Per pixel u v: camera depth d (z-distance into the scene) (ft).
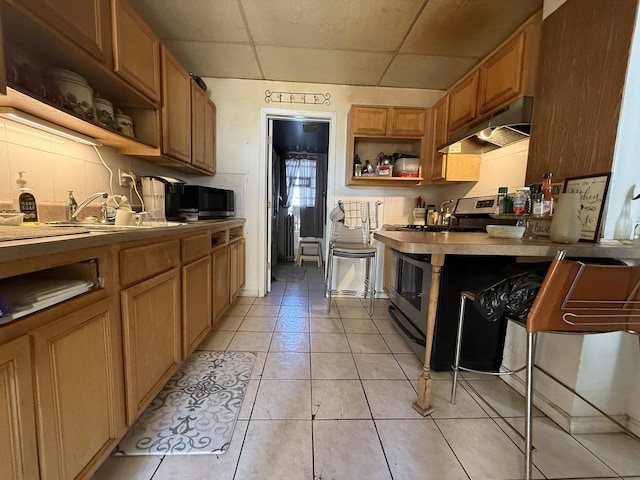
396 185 9.86
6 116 3.64
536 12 5.94
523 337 5.15
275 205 15.93
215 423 4.17
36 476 2.29
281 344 6.68
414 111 8.97
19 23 3.14
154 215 5.98
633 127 3.90
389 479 3.37
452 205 9.05
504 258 5.55
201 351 6.28
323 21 6.37
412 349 6.50
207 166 8.63
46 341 2.34
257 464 3.52
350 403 4.70
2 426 2.02
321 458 3.63
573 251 3.61
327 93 9.56
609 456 3.80
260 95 9.45
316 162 17.48
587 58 4.24
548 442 4.01
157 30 6.76
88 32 3.88
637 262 4.04
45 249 2.26
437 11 5.99
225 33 6.86
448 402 4.80
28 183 4.10
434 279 4.34
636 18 3.65
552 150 4.85
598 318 3.18
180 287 4.93
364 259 10.40
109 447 3.16
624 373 4.24
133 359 3.53
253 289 10.30
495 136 5.90
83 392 2.77
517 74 5.29
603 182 4.04
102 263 3.03
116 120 5.28
